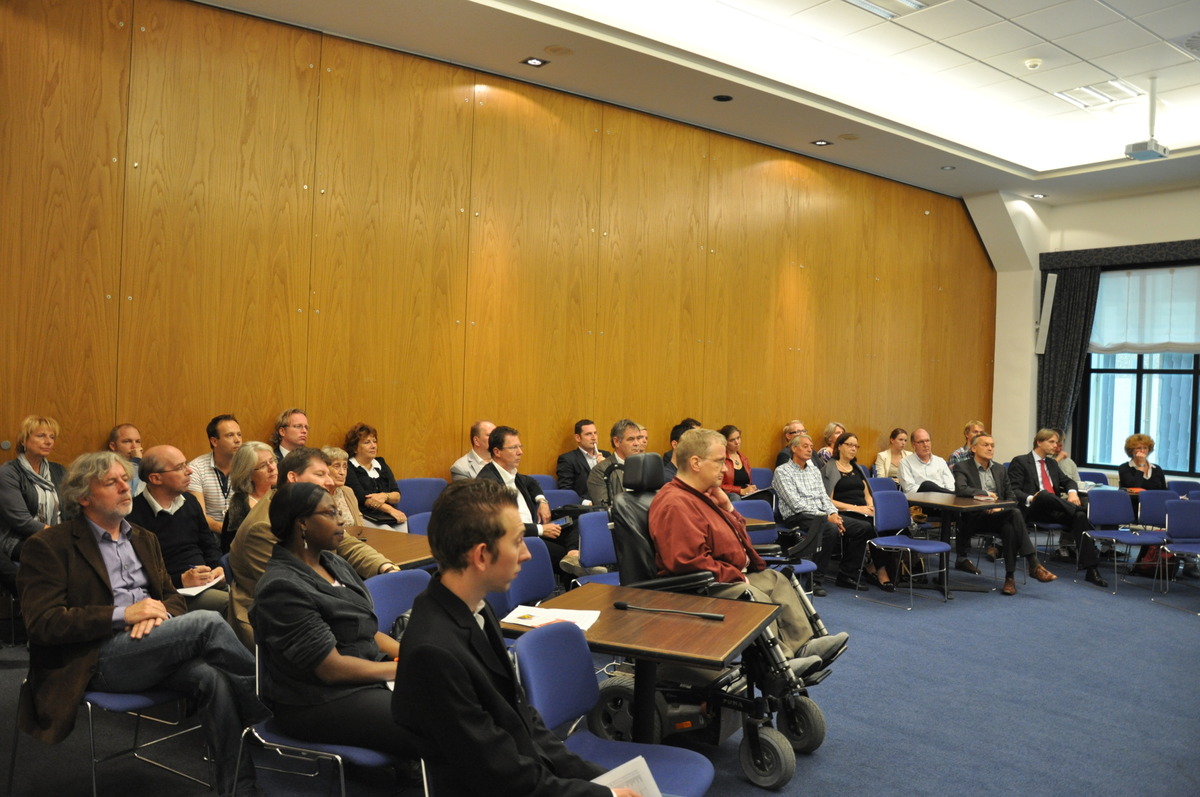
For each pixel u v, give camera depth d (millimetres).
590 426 6805
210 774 3113
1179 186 9617
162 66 5176
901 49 7070
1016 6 6285
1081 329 10320
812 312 8797
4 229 4707
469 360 6461
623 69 6520
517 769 1756
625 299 7355
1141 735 3826
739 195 8148
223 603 3619
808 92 7207
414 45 6051
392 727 2375
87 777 3094
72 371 4906
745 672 3389
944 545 6191
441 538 1828
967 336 10477
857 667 4695
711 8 6359
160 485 3885
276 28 5590
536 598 3748
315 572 2650
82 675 2721
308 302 5723
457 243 6387
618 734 3178
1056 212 10641
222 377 5402
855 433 9258
